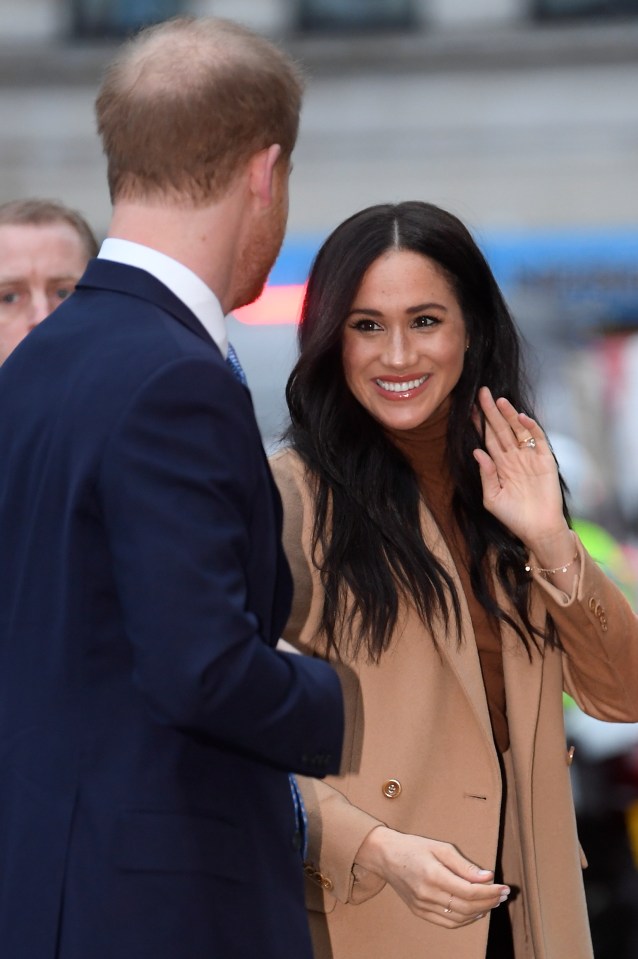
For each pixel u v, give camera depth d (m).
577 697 10.75
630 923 16.84
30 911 7.24
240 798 7.46
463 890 8.89
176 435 6.97
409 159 52.03
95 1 52.19
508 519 9.99
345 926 9.96
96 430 7.07
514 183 52.00
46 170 52.19
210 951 7.22
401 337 9.87
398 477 10.20
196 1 52.09
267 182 7.62
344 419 10.25
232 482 7.08
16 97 51.75
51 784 7.27
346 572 9.95
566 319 33.72
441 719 10.05
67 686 7.27
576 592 9.87
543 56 51.12
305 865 9.77
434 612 9.95
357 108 51.72
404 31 51.94
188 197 7.49
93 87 51.62
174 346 7.18
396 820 9.89
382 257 9.85
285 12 52.09
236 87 7.40
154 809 7.17
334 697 7.46
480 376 10.41
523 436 10.20
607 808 17.06
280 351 28.41
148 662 6.77
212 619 6.79
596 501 23.88
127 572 6.84
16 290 11.34
